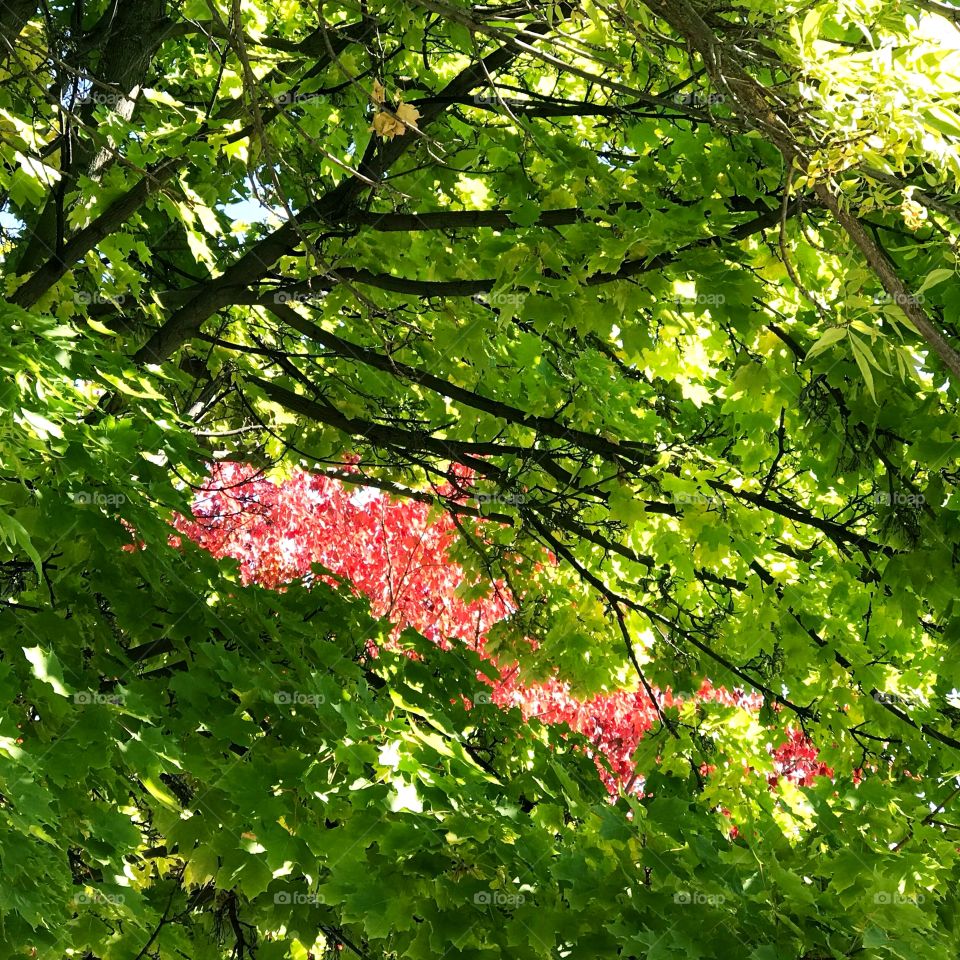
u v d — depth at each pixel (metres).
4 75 4.90
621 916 2.89
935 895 3.48
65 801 3.08
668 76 4.05
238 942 4.71
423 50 4.76
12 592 3.82
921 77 2.10
